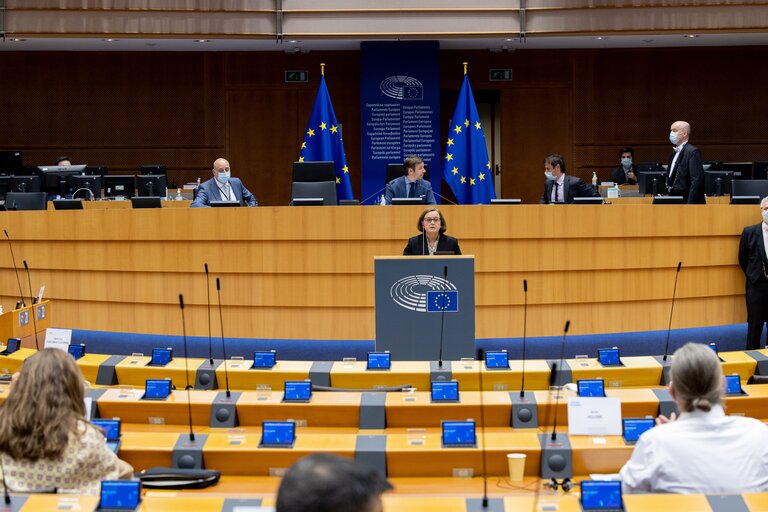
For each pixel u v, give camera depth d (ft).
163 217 27.86
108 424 14.65
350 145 56.18
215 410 16.02
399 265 22.52
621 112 56.54
